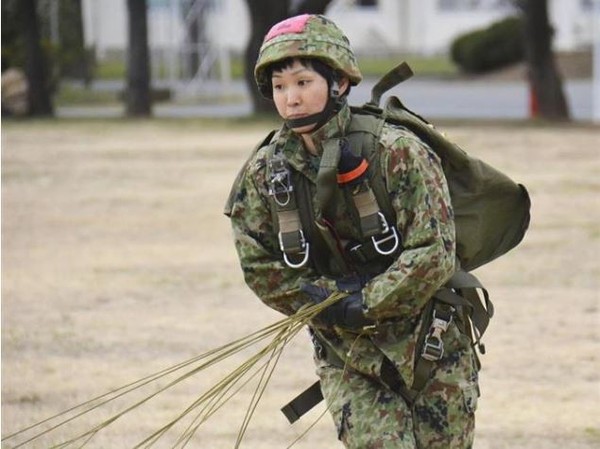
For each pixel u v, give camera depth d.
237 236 12.71
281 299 12.64
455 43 141.75
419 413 12.59
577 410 20.56
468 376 12.70
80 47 108.25
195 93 122.62
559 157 56.41
